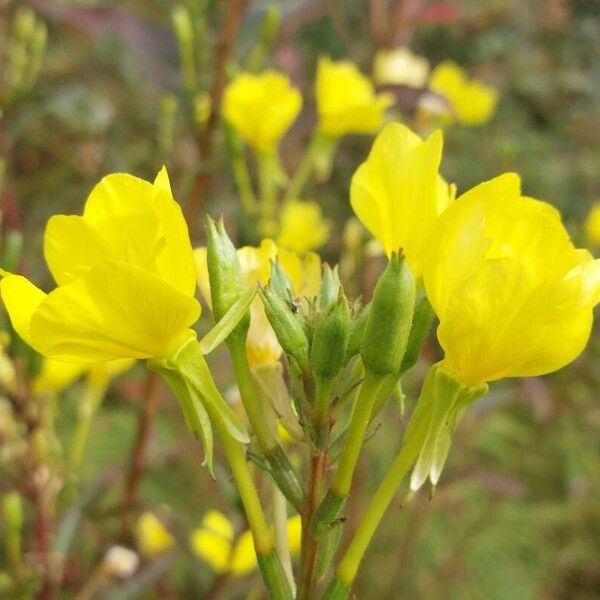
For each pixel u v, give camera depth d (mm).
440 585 644
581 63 1186
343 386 221
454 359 209
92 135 917
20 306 211
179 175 507
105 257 209
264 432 221
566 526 751
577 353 209
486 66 1175
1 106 488
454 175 1048
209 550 369
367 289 514
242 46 504
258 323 230
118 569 403
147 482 594
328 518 215
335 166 864
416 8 656
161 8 722
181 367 209
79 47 958
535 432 773
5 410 374
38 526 375
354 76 508
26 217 726
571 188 1078
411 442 215
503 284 202
